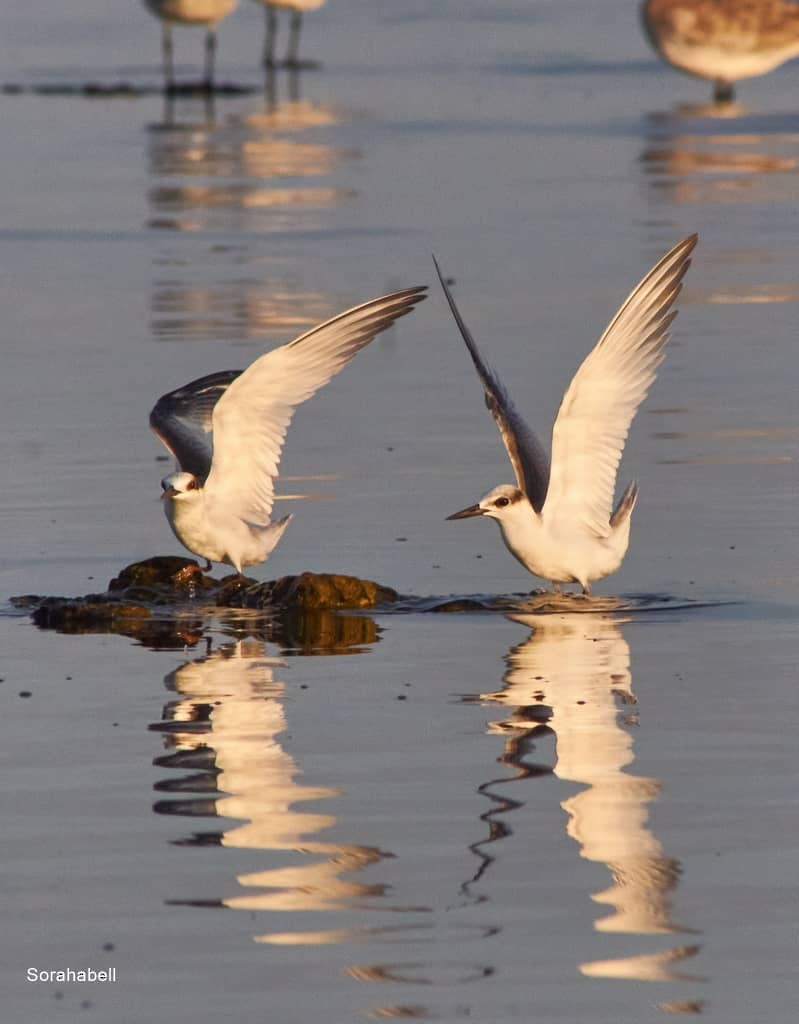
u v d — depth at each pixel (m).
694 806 9.93
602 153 40.25
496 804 10.02
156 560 14.96
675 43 49.12
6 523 16.53
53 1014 7.96
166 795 10.20
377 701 11.86
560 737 11.05
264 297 26.39
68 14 79.31
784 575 14.64
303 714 11.60
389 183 36.81
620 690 11.97
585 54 61.94
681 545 15.48
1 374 22.39
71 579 15.03
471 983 8.17
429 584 14.73
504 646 13.10
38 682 12.41
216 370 22.19
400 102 50.25
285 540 15.88
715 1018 7.90
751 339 23.39
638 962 8.32
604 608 14.01
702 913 8.75
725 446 18.58
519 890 8.99
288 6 58.97
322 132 44.38
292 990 8.12
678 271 13.93
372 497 17.11
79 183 37.25
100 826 9.77
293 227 32.16
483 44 66.06
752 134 42.88
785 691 11.84
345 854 9.41
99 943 8.53
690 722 11.29
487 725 11.30
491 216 32.84
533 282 27.02
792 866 9.17
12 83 56.38
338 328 14.56
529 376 21.64
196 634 13.67
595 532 14.19
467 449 18.75
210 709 11.72
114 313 25.66
